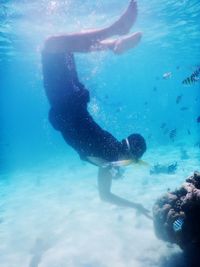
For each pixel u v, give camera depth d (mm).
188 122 59750
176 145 32969
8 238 10625
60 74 3410
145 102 19625
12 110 147500
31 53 32625
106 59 40938
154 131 52188
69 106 3438
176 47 39438
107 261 7477
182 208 6309
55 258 8094
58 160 37031
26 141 98562
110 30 2877
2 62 36938
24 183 23234
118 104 18672
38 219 12523
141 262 7062
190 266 6359
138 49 38562
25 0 16688
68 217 11930
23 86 64812
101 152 3338
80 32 2930
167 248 7391
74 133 3443
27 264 8172
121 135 51438
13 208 15281
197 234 6156
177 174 17312
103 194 4395
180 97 14055
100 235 9312
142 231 9000
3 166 37750
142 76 84312
